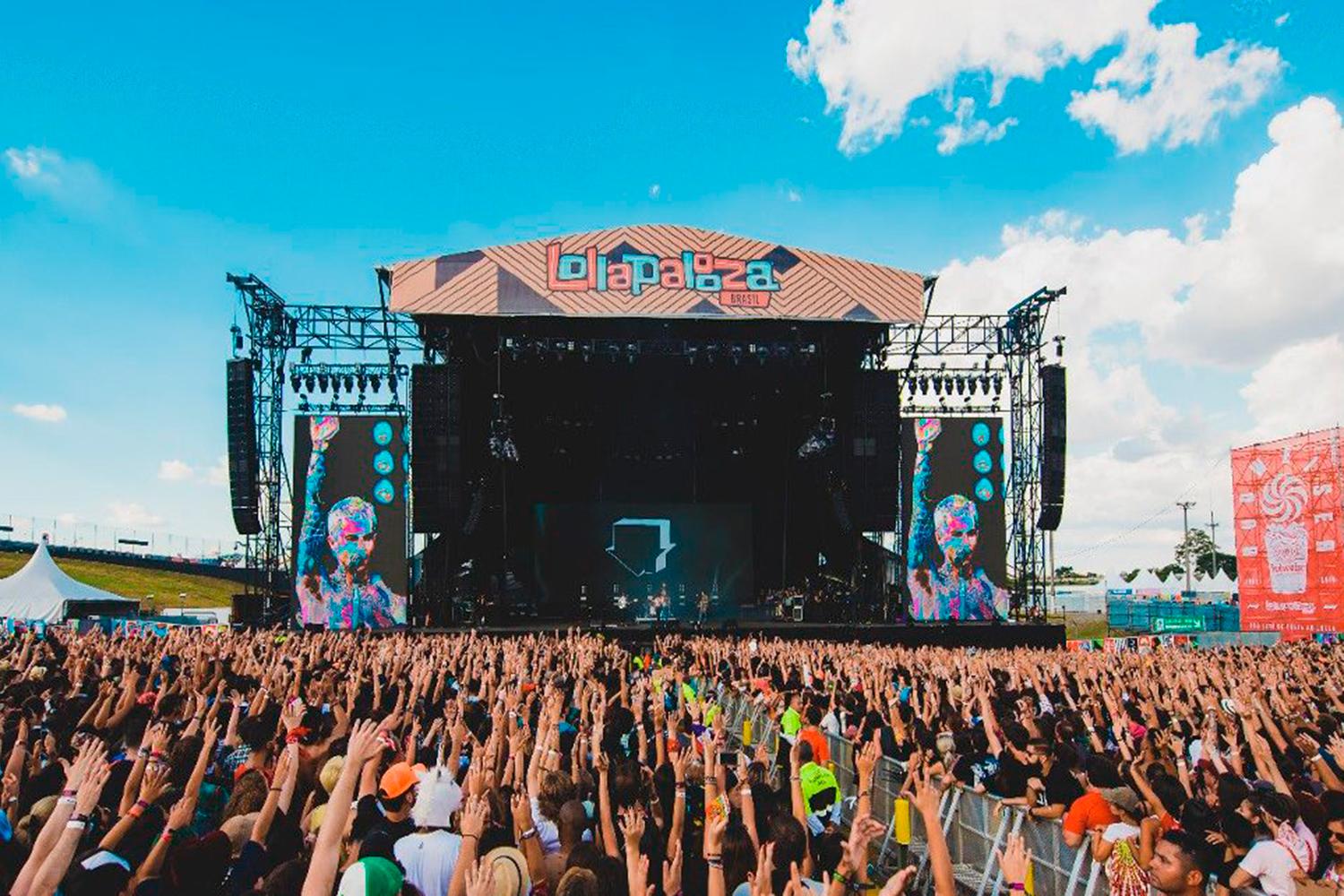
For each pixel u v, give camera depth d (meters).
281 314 38.78
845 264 39.22
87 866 4.85
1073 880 7.04
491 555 47.03
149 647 20.52
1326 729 10.52
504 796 6.48
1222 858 6.52
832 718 12.84
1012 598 41.38
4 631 27.70
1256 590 45.38
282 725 7.98
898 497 40.81
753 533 46.28
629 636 39.38
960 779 9.38
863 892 4.57
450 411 39.03
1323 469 42.75
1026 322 40.81
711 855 5.14
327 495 39.00
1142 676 15.47
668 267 38.44
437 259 37.62
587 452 46.84
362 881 4.49
